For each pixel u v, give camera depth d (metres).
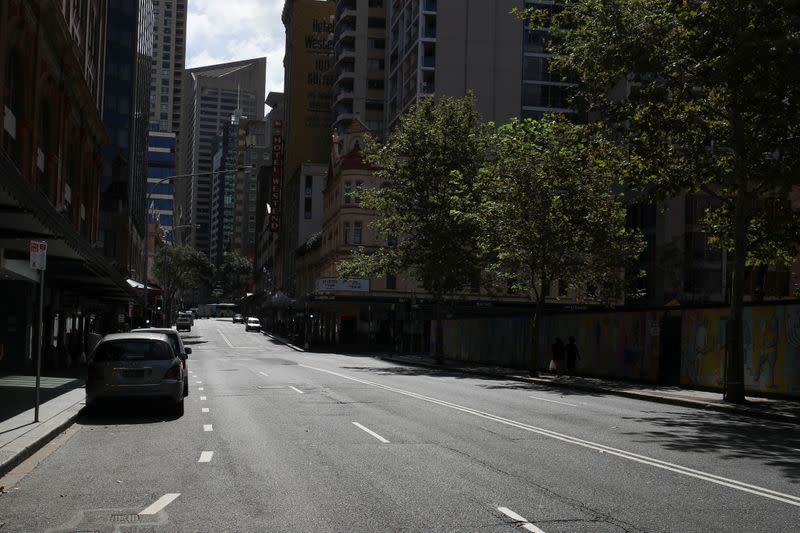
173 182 158.12
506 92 82.12
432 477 9.41
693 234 62.22
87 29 44.78
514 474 9.63
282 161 127.25
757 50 17.11
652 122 20.86
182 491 8.62
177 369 16.08
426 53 81.94
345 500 8.12
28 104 28.91
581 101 23.06
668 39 20.14
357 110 105.75
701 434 14.01
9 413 15.20
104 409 17.38
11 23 26.06
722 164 21.77
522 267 34.91
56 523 7.22
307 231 99.50
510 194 31.55
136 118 91.44
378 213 48.62
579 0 21.83
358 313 70.94
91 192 46.28
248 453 11.26
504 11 82.69
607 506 7.88
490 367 42.62
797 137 19.81
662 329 28.36
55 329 37.44
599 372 33.03
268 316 126.44
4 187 12.87
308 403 18.88
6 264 24.16
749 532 6.92
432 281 45.06
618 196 24.05
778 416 17.55
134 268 88.75
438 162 43.09
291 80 121.62
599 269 33.50
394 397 20.67
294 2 121.44
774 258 25.31
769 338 22.97
